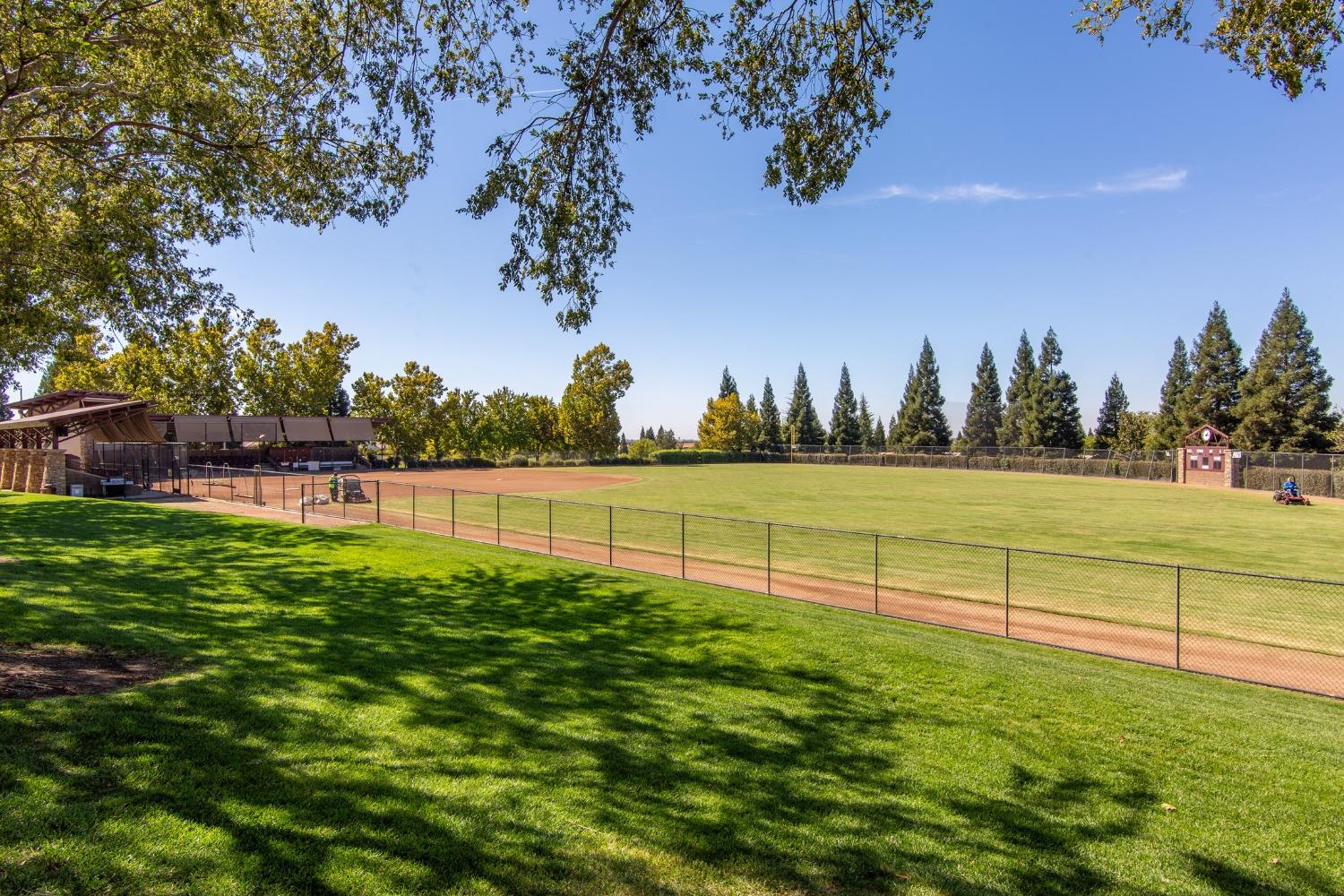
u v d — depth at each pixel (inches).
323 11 354.9
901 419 4020.7
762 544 871.7
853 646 373.1
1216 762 250.7
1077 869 184.2
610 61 360.2
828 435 4311.0
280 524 749.9
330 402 3046.3
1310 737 276.7
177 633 325.1
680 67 371.2
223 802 179.6
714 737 255.9
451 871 162.1
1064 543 895.1
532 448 3287.4
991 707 297.6
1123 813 214.8
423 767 211.9
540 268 397.1
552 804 197.8
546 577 528.7
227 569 491.8
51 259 501.4
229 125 445.7
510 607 438.3
